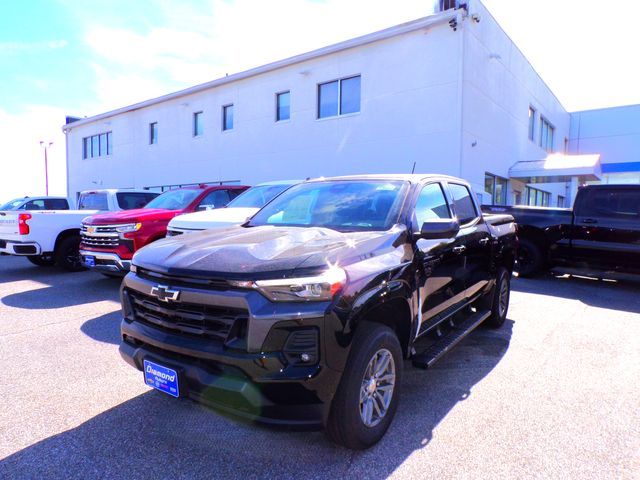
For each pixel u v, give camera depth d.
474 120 13.03
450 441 2.79
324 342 2.25
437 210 3.84
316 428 2.28
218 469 2.49
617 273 7.52
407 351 3.09
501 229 5.23
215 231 3.45
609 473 2.47
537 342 4.75
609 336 4.96
